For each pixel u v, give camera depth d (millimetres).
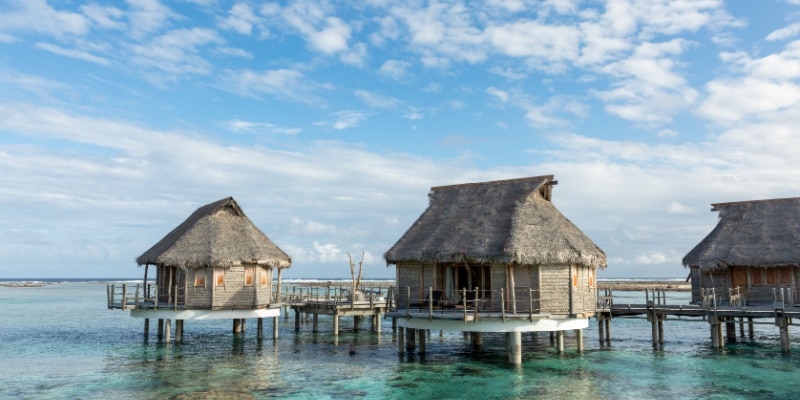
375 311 38375
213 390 22125
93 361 28625
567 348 32312
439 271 27969
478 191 30391
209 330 43750
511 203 28281
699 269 36094
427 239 28234
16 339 37531
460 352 30984
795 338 37250
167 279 34094
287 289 42938
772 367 26453
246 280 33125
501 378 24234
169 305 31672
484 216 28172
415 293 28297
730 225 36094
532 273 26172
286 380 23984
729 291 32375
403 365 27109
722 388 22500
